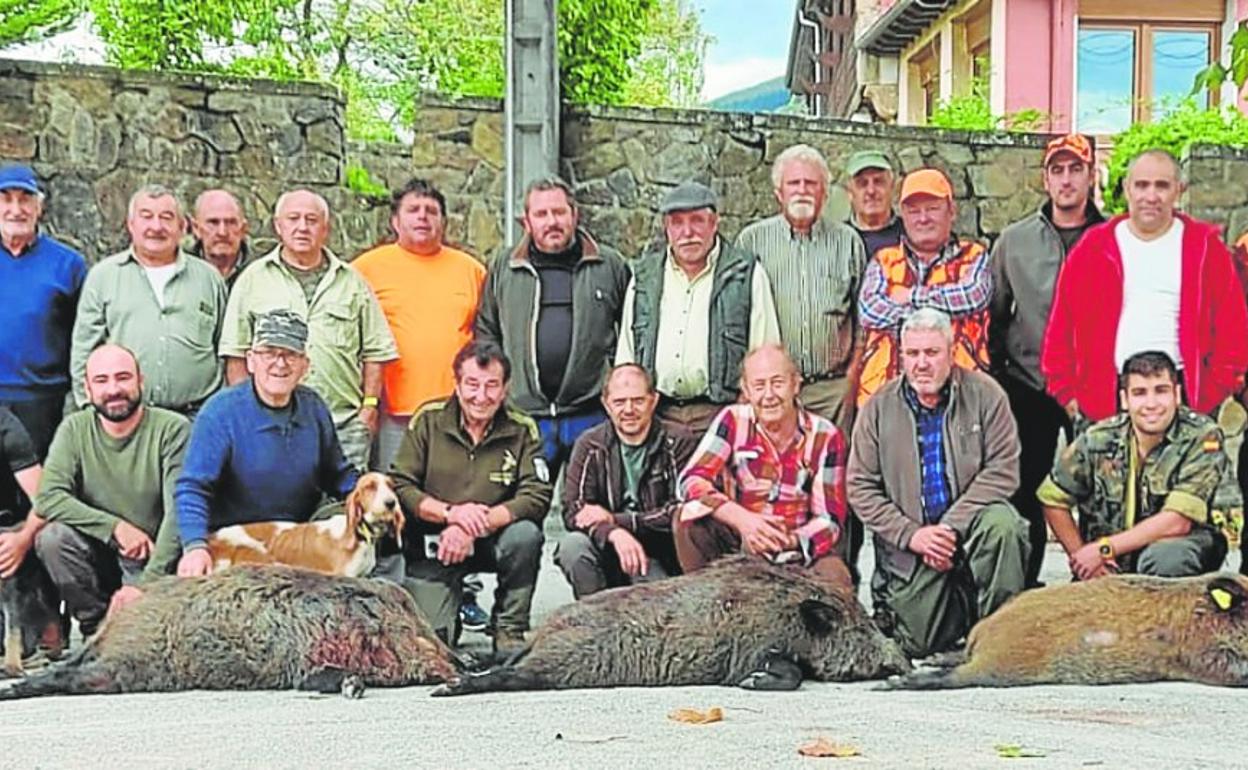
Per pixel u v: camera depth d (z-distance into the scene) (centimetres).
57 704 549
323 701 544
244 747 459
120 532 677
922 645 672
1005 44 1739
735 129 1085
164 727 496
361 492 659
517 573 695
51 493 677
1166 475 652
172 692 573
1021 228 757
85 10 1523
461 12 1975
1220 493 656
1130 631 571
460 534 687
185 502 665
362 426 770
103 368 675
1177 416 657
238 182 1051
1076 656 570
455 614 703
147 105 1034
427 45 1995
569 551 695
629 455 704
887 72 2194
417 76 2016
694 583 590
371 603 586
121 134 1029
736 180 1087
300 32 1906
